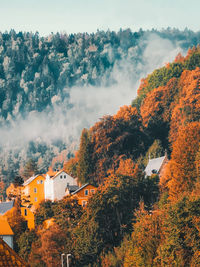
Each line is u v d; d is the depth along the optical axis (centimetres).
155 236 18425
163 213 19738
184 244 17288
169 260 16638
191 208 17788
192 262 16325
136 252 18388
